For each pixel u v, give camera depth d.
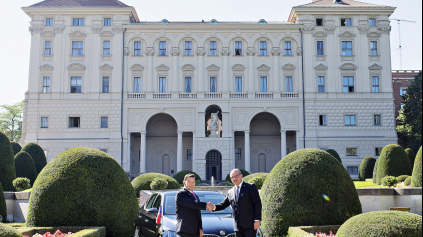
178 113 54.38
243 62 55.66
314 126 54.25
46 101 53.97
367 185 36.16
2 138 26.73
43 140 53.31
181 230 9.94
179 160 53.62
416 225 9.76
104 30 55.16
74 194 14.73
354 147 54.31
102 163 15.54
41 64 54.69
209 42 56.12
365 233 9.85
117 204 15.20
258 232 11.35
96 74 54.59
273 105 54.44
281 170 15.05
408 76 79.19
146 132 57.16
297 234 12.51
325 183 14.38
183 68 55.12
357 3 58.53
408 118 60.03
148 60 54.97
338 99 54.75
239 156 59.19
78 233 12.82
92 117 54.03
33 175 35.28
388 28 55.94
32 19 55.34
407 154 39.53
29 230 13.50
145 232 13.14
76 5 55.78
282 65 55.53
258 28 55.81
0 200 18.86
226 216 12.13
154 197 13.83
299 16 56.06
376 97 55.16
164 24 55.19
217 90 55.16
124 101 54.25
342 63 55.50
